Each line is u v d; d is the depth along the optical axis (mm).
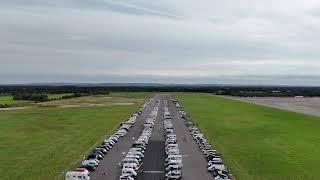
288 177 89625
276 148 125625
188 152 118562
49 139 137375
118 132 149750
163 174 90500
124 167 91438
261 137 148125
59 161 102062
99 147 120312
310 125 187000
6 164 98375
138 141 127562
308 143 135500
